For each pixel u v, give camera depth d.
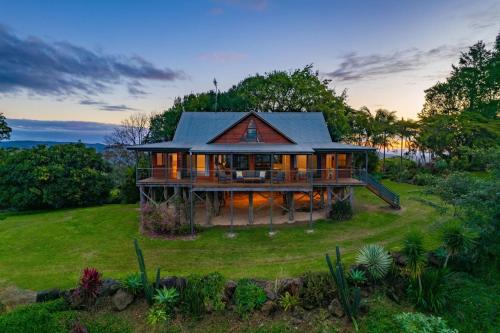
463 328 9.48
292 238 17.06
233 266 13.46
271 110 40.22
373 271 11.20
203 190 19.05
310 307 10.14
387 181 37.94
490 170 13.23
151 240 17.19
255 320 9.84
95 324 9.56
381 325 9.48
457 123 39.19
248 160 23.77
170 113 37.19
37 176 27.09
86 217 22.69
